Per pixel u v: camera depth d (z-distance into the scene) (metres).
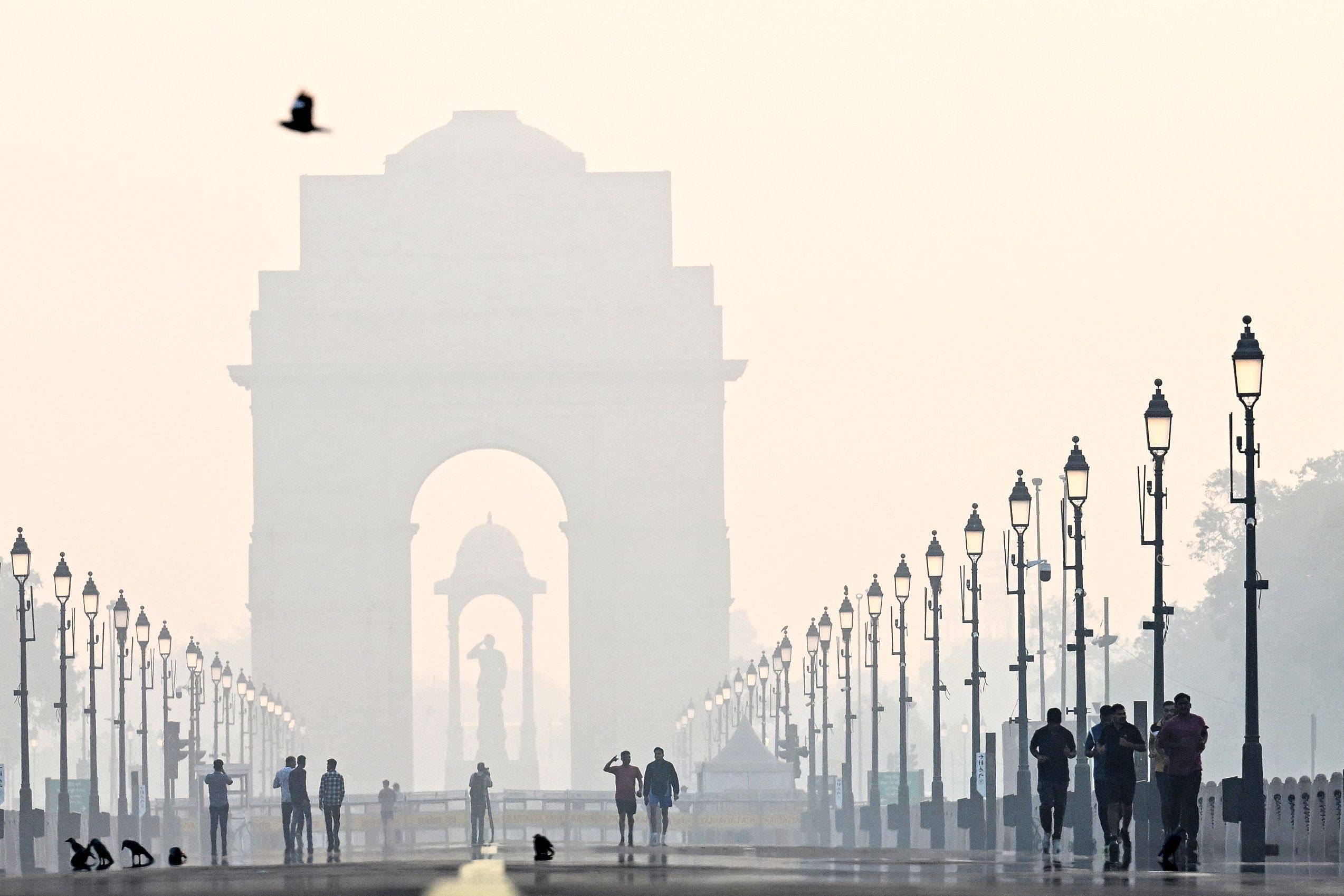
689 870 144.25
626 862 162.12
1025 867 143.62
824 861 160.50
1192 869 138.12
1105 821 164.12
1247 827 147.25
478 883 124.06
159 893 118.81
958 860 160.50
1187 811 151.00
